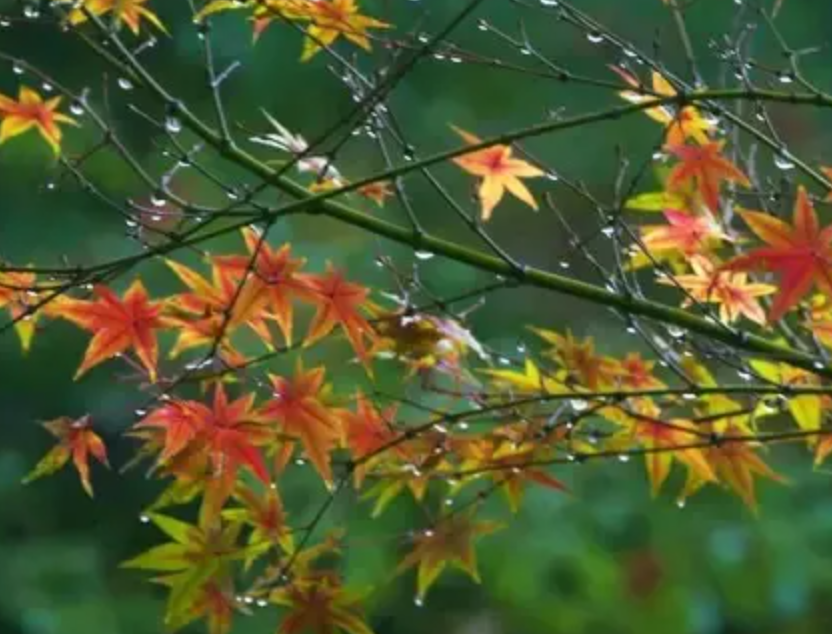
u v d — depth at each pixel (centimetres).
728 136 233
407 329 224
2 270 216
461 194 416
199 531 222
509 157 231
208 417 218
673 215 225
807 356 221
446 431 225
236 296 215
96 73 412
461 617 371
